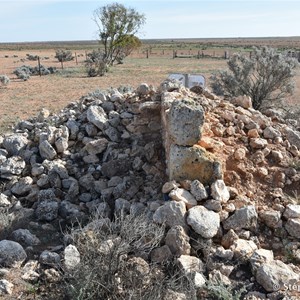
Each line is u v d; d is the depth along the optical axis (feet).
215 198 15.97
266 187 17.78
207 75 85.87
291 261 14.82
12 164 22.03
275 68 40.09
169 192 16.51
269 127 20.85
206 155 16.92
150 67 117.29
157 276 13.08
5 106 53.72
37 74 102.37
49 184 20.67
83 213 18.37
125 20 120.67
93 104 25.88
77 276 12.63
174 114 16.89
